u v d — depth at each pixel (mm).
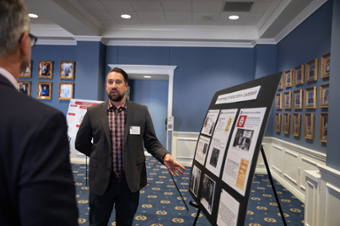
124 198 1656
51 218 421
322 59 3076
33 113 462
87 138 1747
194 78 5547
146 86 6891
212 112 1862
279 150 4465
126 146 1632
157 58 5602
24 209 413
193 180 1832
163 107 6871
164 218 2760
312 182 2426
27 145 432
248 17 4555
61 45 5801
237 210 1116
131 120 1691
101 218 1627
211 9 4270
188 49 5559
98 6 4285
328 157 2260
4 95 470
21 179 427
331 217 2121
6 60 507
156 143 1817
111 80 1653
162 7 4262
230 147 1357
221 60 5484
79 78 5430
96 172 1610
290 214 2922
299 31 3912
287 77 4309
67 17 4254
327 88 2963
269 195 3629
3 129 439
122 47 5668
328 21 3045
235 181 1203
